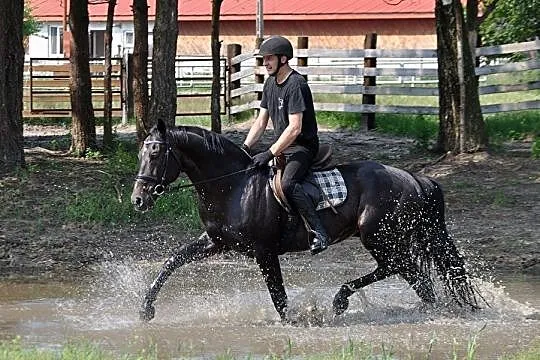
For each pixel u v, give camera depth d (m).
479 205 17.64
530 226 16.25
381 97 35.44
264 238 10.87
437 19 21.75
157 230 16.16
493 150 21.61
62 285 12.99
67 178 19.09
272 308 11.88
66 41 50.72
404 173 11.36
